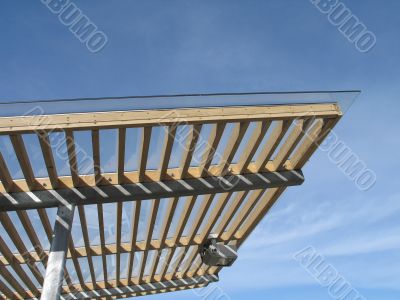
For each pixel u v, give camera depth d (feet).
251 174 19.99
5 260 25.38
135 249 25.75
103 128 15.52
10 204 17.62
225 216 24.29
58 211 17.83
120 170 18.13
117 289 32.32
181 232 24.76
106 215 22.31
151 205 21.52
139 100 15.93
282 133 17.48
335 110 17.33
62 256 16.57
